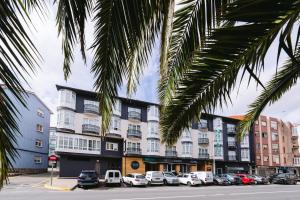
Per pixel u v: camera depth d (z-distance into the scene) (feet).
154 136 139.54
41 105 143.02
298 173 208.23
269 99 17.08
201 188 88.33
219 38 7.57
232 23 7.29
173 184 104.12
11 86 4.67
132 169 130.52
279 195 68.64
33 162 133.49
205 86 10.40
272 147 197.16
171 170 143.33
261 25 7.03
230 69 8.92
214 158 148.25
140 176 93.35
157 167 140.15
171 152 143.54
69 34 7.30
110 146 127.95
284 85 16.17
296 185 118.62
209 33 7.64
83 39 7.20
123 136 132.05
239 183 116.88
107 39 7.79
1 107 4.67
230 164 169.27
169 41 9.21
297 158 212.43
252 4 6.56
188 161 148.77
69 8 7.08
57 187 74.18
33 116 134.10
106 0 7.46
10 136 4.75
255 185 116.37
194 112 12.50
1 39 4.58
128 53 7.88
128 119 135.33
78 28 7.14
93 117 125.70
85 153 119.85
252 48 7.61
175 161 144.15
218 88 9.89
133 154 131.75
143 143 137.39
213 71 9.21
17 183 84.17
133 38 7.72
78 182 81.61
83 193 61.41
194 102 11.79
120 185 92.73
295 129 218.38
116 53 7.95
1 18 4.57
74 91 122.62
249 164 177.99
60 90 118.73
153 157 137.39
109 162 127.95
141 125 138.82
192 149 152.66
